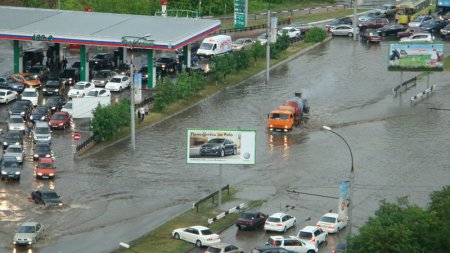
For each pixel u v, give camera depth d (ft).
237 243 395.34
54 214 431.02
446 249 377.09
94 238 404.57
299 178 483.10
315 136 551.18
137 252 386.52
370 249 359.87
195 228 395.34
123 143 530.68
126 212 435.53
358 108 606.96
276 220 408.26
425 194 460.96
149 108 587.27
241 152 445.78
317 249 385.91
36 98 588.09
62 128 550.36
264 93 635.66
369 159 512.22
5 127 550.77
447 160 511.81
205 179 480.23
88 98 567.18
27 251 389.80
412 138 547.49
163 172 488.85
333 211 436.35
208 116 583.17
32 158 503.20
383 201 390.63
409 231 362.53
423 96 627.87
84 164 496.64
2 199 445.37
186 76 610.24
